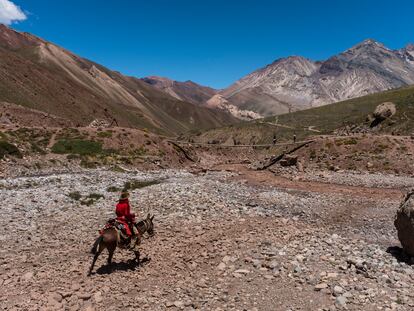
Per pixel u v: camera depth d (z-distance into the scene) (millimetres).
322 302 13000
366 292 13516
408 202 17859
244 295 13680
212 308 12750
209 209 27750
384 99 186625
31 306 12781
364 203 35375
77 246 19641
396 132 98438
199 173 60406
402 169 61562
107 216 25766
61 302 13148
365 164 65438
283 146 104125
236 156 107875
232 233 21844
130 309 12727
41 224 23547
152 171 60156
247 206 30297
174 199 30531
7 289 14234
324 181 51719
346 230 24641
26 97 175625
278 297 13453
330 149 73375
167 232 21828
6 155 51531
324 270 15562
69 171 53594
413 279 15055
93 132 67812
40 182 39531
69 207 28156
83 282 14836
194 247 19297
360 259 16609
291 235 20984
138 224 17219
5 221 23656
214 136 185875
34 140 60688
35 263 16922
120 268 16500
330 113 186125
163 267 16625
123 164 60562
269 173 61562
